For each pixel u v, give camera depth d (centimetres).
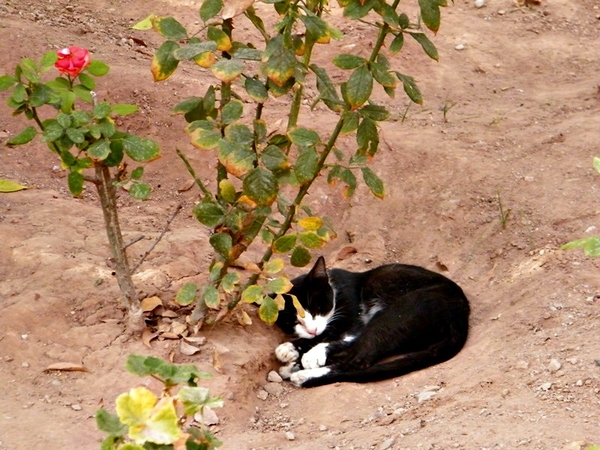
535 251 695
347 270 745
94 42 933
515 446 459
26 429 500
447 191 789
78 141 502
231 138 507
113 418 324
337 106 558
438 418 515
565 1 1145
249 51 517
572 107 925
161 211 765
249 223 552
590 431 471
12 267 643
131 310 584
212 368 571
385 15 510
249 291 543
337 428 538
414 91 535
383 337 641
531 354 565
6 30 876
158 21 513
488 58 1025
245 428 543
